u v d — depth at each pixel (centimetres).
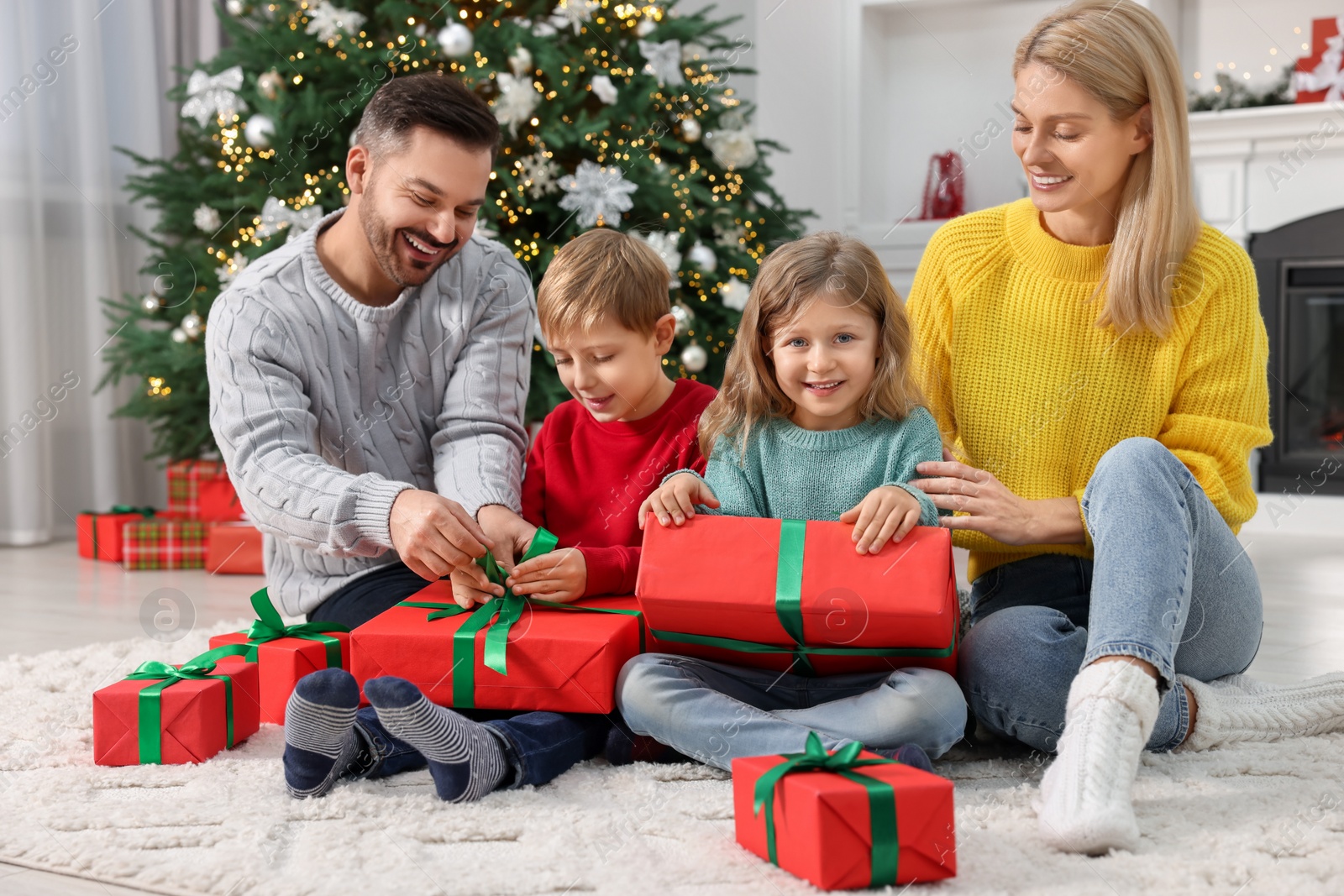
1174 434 121
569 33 257
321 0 245
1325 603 215
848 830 82
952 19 382
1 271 309
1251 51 357
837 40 382
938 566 107
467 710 122
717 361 253
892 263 385
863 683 118
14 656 166
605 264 134
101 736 116
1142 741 94
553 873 86
